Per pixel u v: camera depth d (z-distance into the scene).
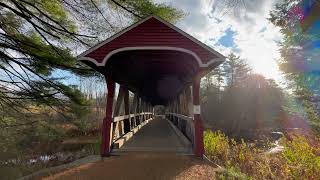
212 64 7.36
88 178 5.42
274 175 7.20
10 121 13.85
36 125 15.48
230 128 38.84
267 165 7.72
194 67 8.05
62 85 11.55
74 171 5.98
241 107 41.91
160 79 14.34
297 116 20.62
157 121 26.75
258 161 8.45
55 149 17.38
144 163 6.62
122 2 9.81
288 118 30.88
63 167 6.41
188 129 9.56
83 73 11.52
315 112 17.45
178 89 14.27
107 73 7.80
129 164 6.52
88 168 6.20
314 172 6.48
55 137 17.75
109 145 7.64
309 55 17.30
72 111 12.54
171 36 7.29
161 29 7.31
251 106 40.56
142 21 7.29
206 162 6.86
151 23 7.34
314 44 16.70
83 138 21.72
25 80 10.98
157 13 9.80
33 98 11.41
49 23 10.51
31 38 10.62
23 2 9.69
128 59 8.59
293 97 20.12
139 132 13.68
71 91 11.76
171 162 6.73
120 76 9.08
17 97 11.26
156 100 29.56
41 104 12.34
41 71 11.05
